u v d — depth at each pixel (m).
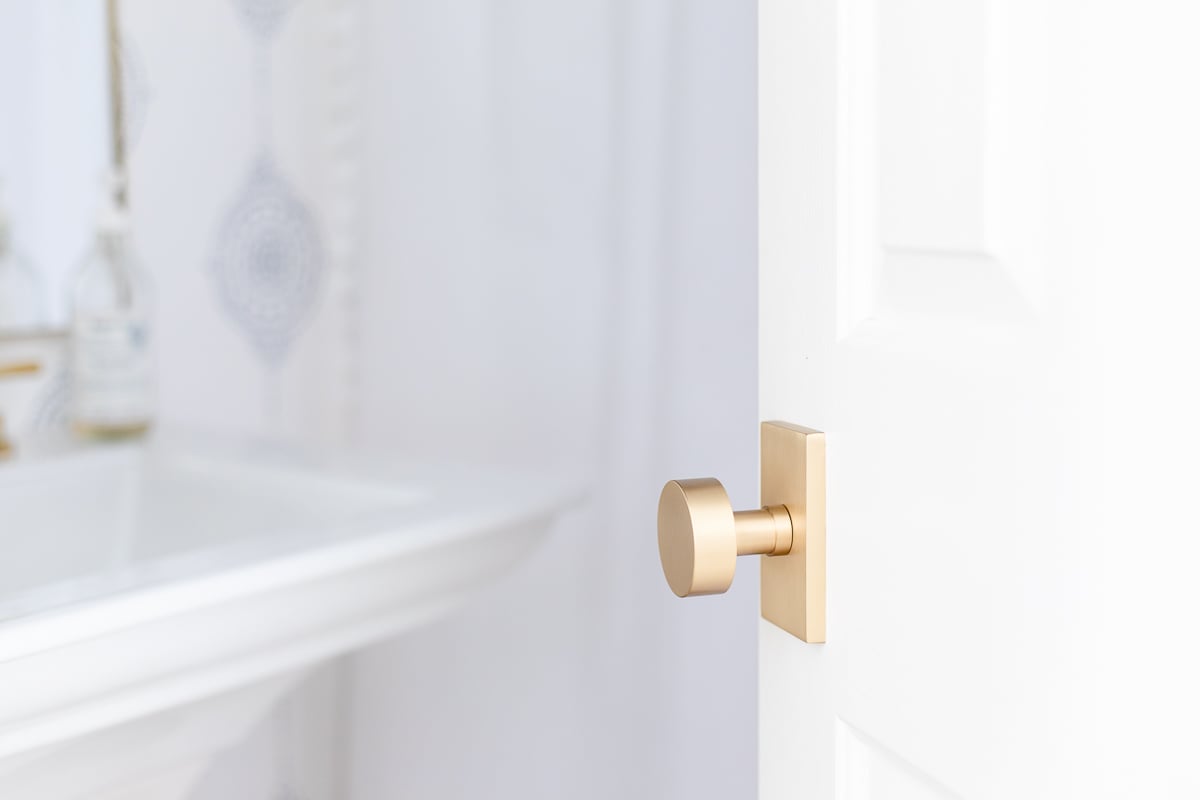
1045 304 0.33
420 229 1.31
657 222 1.14
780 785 0.49
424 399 1.32
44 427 1.08
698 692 1.16
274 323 1.31
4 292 1.03
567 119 1.19
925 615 0.39
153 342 1.09
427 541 0.75
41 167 1.05
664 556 0.46
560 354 1.22
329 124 1.35
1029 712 0.34
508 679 1.28
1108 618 0.32
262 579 0.66
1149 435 0.30
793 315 0.46
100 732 0.76
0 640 0.55
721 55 1.08
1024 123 0.34
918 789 0.40
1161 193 0.29
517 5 1.21
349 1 1.33
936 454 0.38
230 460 0.96
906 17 0.38
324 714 1.42
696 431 1.13
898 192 0.39
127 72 1.13
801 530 0.45
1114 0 0.30
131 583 0.63
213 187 1.22
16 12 1.02
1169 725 0.30
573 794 1.25
